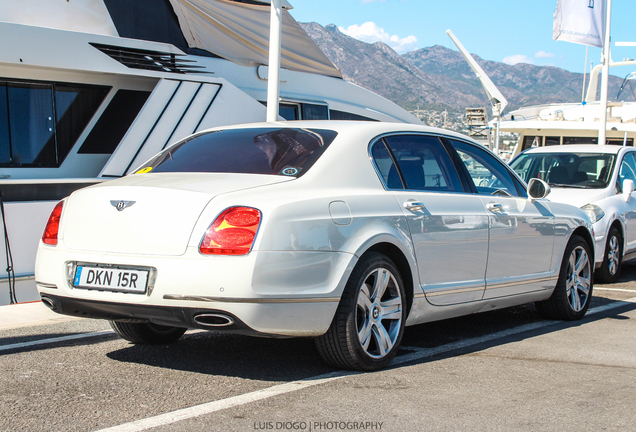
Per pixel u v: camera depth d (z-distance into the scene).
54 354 4.25
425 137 4.68
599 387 3.66
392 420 3.06
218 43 11.23
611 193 8.62
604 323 5.63
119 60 8.91
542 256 5.31
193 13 10.94
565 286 5.60
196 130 9.50
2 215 7.43
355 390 3.51
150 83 9.49
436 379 3.75
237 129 4.58
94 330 5.00
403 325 4.07
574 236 5.75
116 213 3.55
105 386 3.56
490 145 21.72
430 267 4.25
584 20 15.52
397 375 3.82
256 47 11.68
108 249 3.53
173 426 2.95
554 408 3.28
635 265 10.48
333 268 3.59
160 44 9.31
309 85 12.50
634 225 8.80
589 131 19.09
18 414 3.10
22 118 8.33
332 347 3.74
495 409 3.24
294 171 3.83
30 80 8.36
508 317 5.87
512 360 4.25
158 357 4.20
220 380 3.69
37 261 3.85
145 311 3.42
